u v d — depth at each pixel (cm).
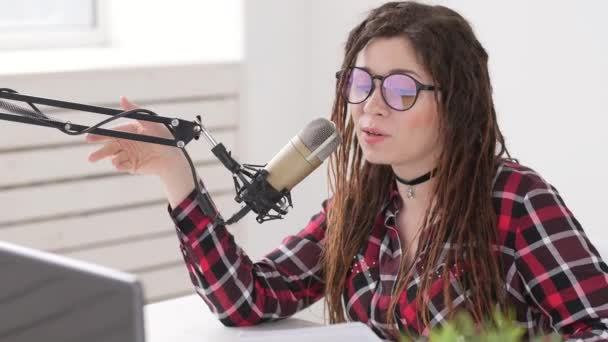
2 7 395
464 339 115
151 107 363
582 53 305
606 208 307
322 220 215
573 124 312
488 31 331
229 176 386
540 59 318
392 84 179
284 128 392
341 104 197
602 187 307
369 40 183
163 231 379
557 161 319
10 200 344
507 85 329
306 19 386
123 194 367
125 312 107
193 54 389
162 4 399
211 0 384
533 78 321
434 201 191
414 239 191
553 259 180
